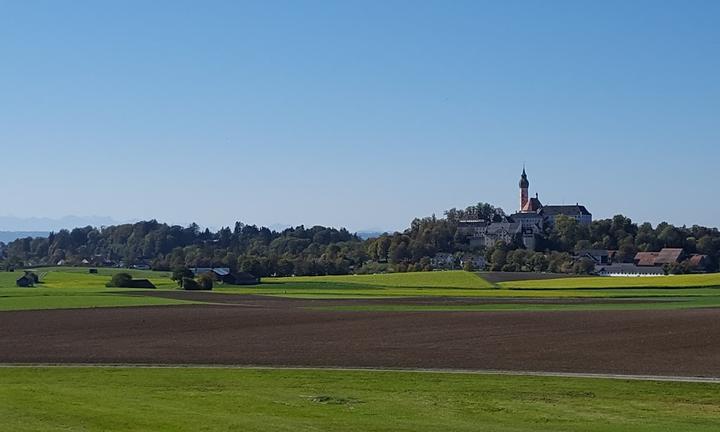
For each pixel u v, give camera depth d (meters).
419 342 57.00
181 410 29.75
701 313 77.06
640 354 49.50
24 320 75.81
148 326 69.81
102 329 67.50
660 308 86.50
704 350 50.94
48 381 39.53
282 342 57.53
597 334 60.38
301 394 35.28
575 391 36.28
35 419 27.48
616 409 32.00
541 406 32.56
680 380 39.62
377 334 62.41
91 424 26.55
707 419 30.06
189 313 83.75
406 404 32.84
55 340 59.66
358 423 28.02
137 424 26.58
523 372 42.88
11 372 43.34
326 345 55.62
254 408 31.11
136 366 46.06
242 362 47.56
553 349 52.34
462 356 49.53
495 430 27.06
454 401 33.72
